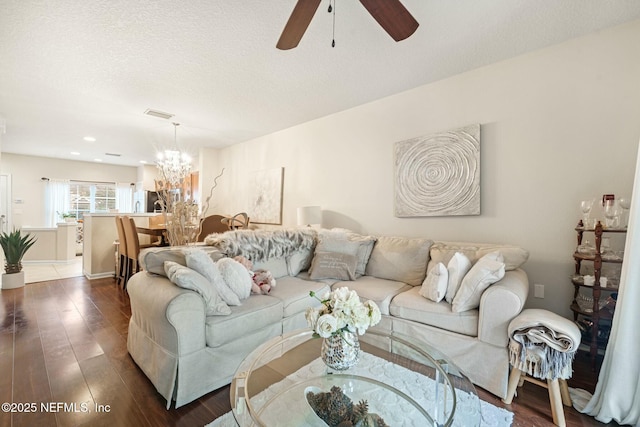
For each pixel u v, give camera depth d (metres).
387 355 1.74
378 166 3.49
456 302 1.99
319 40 2.27
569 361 1.55
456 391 1.31
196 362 1.71
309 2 1.40
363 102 3.55
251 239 2.79
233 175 5.76
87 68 2.68
